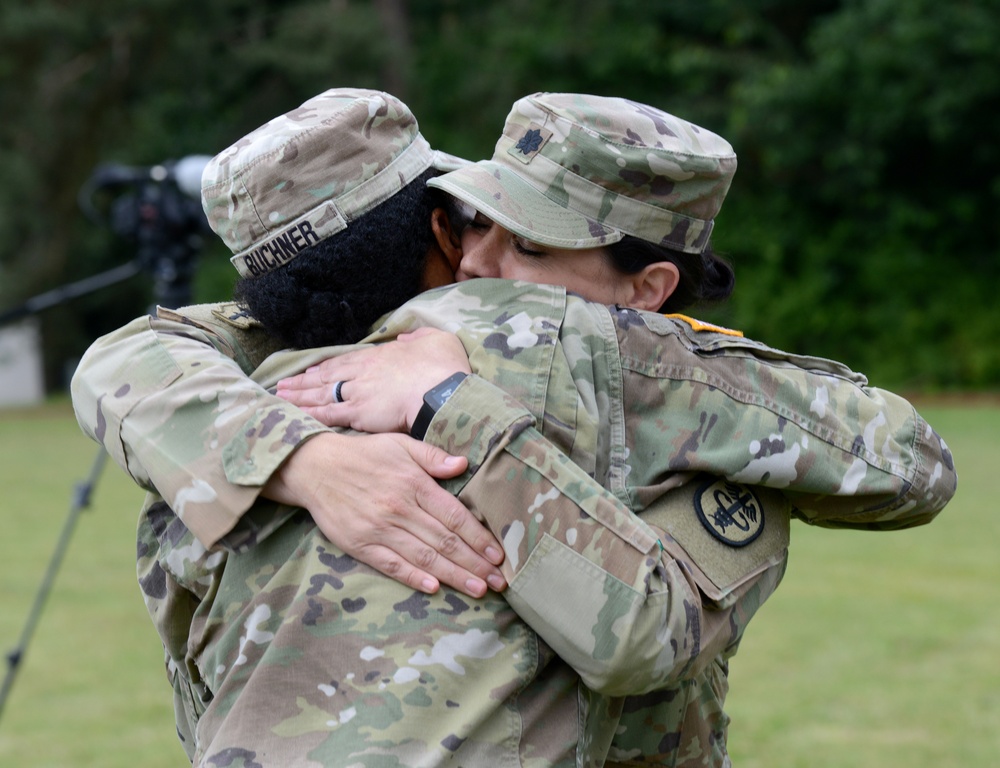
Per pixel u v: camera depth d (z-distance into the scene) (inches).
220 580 106.6
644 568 96.5
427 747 93.4
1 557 471.8
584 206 108.8
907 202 1117.1
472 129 1304.1
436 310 108.3
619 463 104.3
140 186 311.9
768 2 1194.0
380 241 107.3
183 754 274.2
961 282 1107.3
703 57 1159.0
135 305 1396.4
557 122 109.4
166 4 1148.5
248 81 1326.3
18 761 268.2
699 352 108.8
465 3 1387.8
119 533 515.2
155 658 349.7
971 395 1055.0
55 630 375.6
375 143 107.9
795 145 1095.0
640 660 95.8
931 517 118.2
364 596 98.4
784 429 107.3
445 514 98.5
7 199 1173.1
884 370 1110.4
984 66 1008.9
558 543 97.3
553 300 107.3
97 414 109.0
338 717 94.7
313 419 103.9
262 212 106.0
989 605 378.0
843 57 1044.5
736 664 326.3
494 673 96.7
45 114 1187.3
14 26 1120.2
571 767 98.6
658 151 108.7
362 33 1242.0
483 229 113.7
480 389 101.4
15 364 1285.7
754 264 1167.6
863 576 418.0
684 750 112.3
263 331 120.3
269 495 102.9
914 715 285.0
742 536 106.0
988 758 255.9
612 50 1242.0
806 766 253.4
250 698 96.3
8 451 786.2
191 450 103.9
